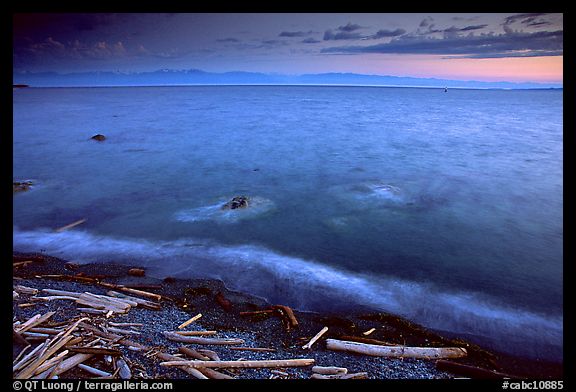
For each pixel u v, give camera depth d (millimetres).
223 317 9156
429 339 8414
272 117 58594
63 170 25375
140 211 17531
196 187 21609
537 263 12508
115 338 7820
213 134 40875
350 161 28109
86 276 11180
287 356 7605
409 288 10906
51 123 49656
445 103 107438
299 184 22125
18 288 9969
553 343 8375
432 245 13938
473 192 20359
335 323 9016
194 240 14289
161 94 157875
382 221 16344
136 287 10516
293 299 10172
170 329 8461
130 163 27609
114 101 102875
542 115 67250
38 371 6598
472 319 9367
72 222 16125
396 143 35656
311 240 14312
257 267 12070
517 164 26688
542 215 16906
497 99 142875
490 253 13297
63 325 8234
